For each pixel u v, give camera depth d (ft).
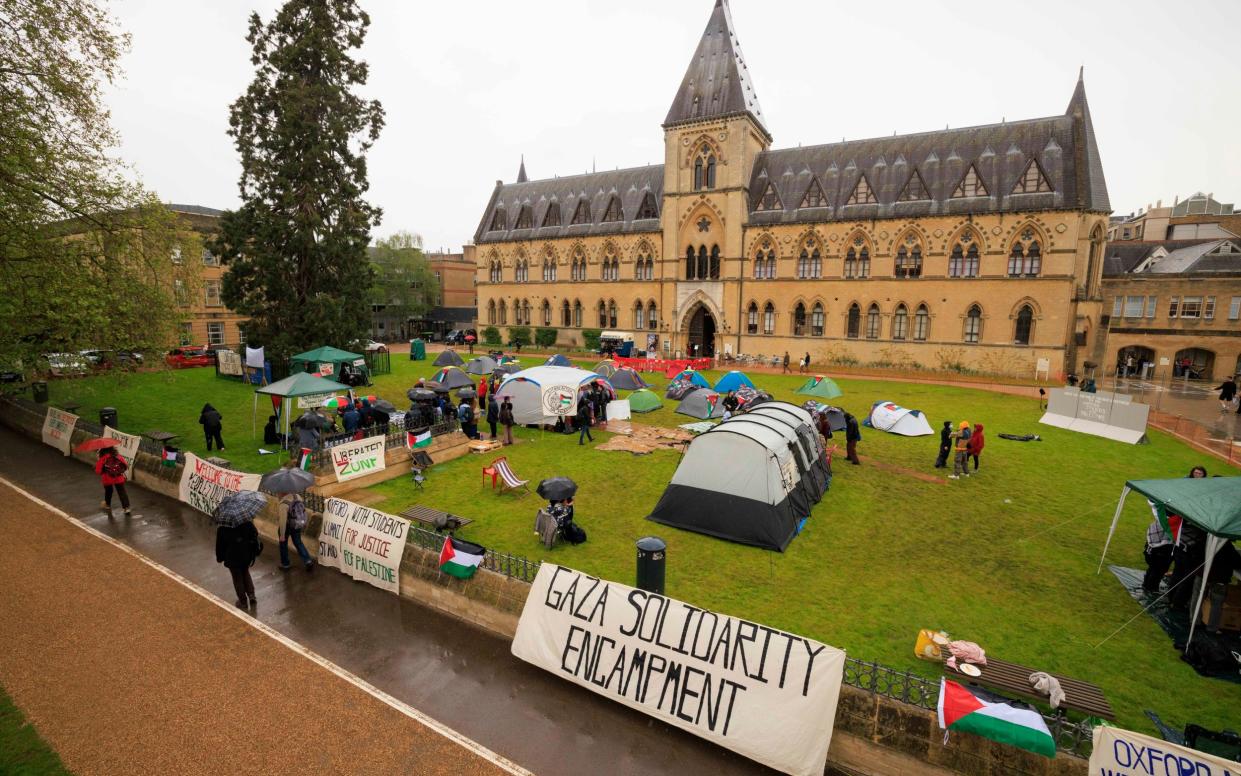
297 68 117.50
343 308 124.26
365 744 29.71
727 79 184.75
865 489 69.77
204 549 52.06
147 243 88.74
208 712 31.76
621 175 222.28
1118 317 183.62
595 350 214.07
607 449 84.99
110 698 32.65
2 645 37.29
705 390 109.70
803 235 178.50
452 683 34.86
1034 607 43.16
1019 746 25.31
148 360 90.48
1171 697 33.32
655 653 32.55
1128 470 77.71
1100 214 147.95
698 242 194.90
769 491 53.52
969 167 159.22
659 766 28.78
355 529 48.03
